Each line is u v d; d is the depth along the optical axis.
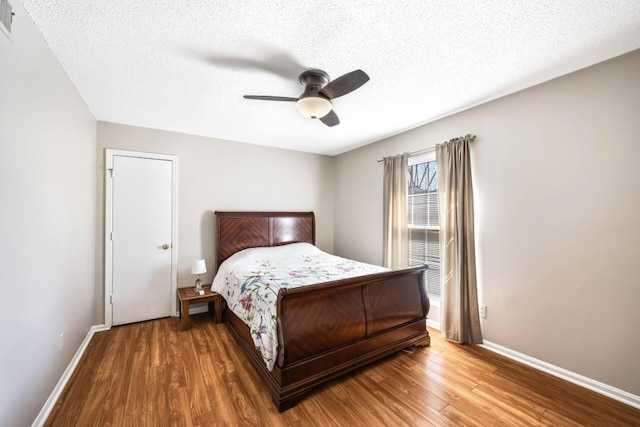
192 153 3.56
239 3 1.38
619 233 1.86
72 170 2.19
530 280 2.29
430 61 1.92
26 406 1.45
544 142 2.22
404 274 2.51
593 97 1.97
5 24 1.25
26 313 1.45
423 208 3.31
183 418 1.67
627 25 1.55
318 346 1.95
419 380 2.06
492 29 1.59
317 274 2.74
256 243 3.89
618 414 1.71
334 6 1.41
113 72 2.05
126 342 2.68
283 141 3.92
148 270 3.26
